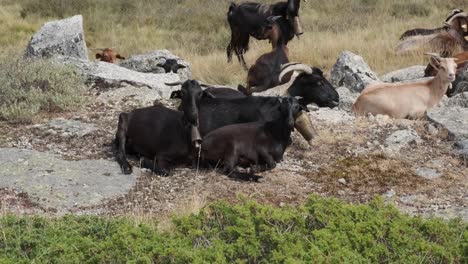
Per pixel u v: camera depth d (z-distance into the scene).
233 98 11.75
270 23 19.64
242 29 20.91
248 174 10.74
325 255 6.71
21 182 10.35
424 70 17.98
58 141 11.99
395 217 7.71
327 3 31.94
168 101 14.37
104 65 15.98
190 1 33.47
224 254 6.85
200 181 10.66
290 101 10.88
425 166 11.46
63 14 30.84
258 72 16.14
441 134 12.38
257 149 10.91
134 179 10.67
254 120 11.51
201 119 11.58
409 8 30.66
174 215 7.89
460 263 7.07
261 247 7.02
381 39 23.48
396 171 11.25
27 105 13.22
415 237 7.38
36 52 17.92
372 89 13.55
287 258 6.48
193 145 10.97
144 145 11.14
